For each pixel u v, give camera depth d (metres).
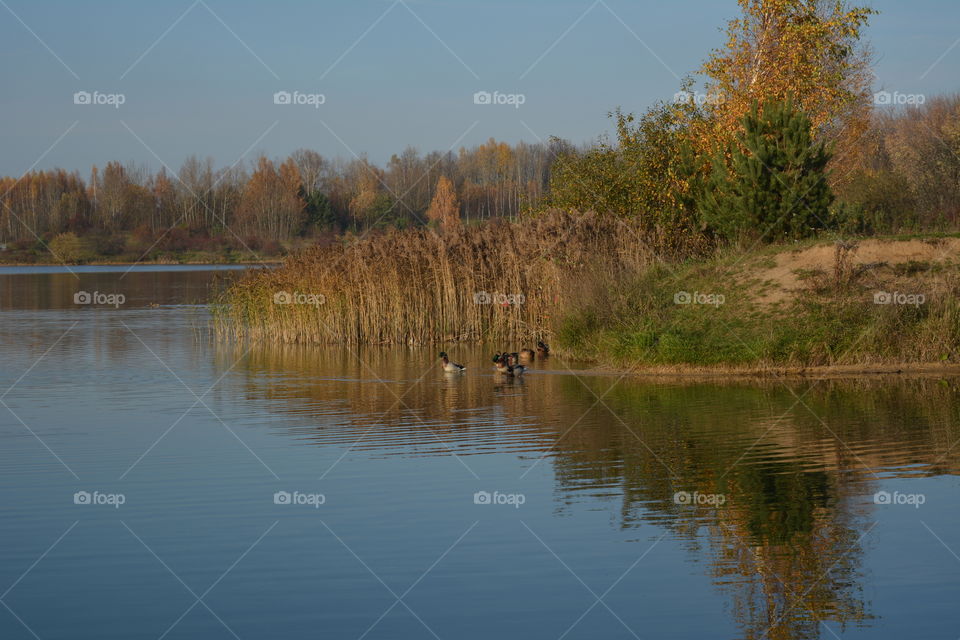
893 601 10.14
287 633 9.63
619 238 33.50
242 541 12.28
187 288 70.62
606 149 40.66
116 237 114.69
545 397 22.55
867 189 44.78
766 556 11.45
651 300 29.31
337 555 11.73
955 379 23.66
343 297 35.56
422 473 15.45
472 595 10.48
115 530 12.75
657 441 17.42
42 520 13.21
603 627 9.61
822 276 28.27
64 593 10.73
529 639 9.35
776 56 38.94
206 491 14.55
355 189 117.69
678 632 9.52
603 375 25.98
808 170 32.84
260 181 106.56
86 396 23.67
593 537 12.20
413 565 11.37
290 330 36.34
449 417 20.19
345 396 23.17
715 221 33.84
